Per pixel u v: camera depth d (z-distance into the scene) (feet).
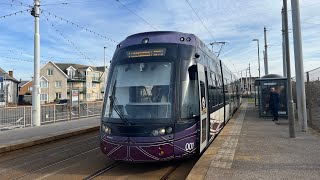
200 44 31.30
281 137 35.63
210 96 33.35
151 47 27.45
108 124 25.36
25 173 26.76
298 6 42.37
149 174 25.02
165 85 25.67
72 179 24.25
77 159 31.65
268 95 61.62
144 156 23.82
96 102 81.05
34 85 58.95
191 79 26.99
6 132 49.11
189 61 27.27
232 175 20.66
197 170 21.97
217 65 42.78
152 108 24.93
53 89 253.44
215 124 36.19
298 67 41.63
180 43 27.91
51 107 64.13
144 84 26.00
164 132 24.06
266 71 116.16
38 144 41.86
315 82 50.75
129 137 24.08
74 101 71.92
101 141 25.79
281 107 60.64
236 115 69.15
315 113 53.42
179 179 23.86
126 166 27.63
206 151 28.14
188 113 25.75
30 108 58.13
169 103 25.00
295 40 42.32
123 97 26.07
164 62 26.50
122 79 26.86
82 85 265.34
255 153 27.12
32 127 55.67
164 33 28.53
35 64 59.26
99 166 28.19
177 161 28.91
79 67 277.03
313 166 22.47
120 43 29.63
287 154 26.53
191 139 25.50
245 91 257.75
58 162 30.68
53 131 49.60
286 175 20.40
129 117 24.84
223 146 30.48
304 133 38.86
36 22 59.62
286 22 37.50
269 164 23.27
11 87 222.48
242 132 40.29
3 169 28.48
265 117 61.62
